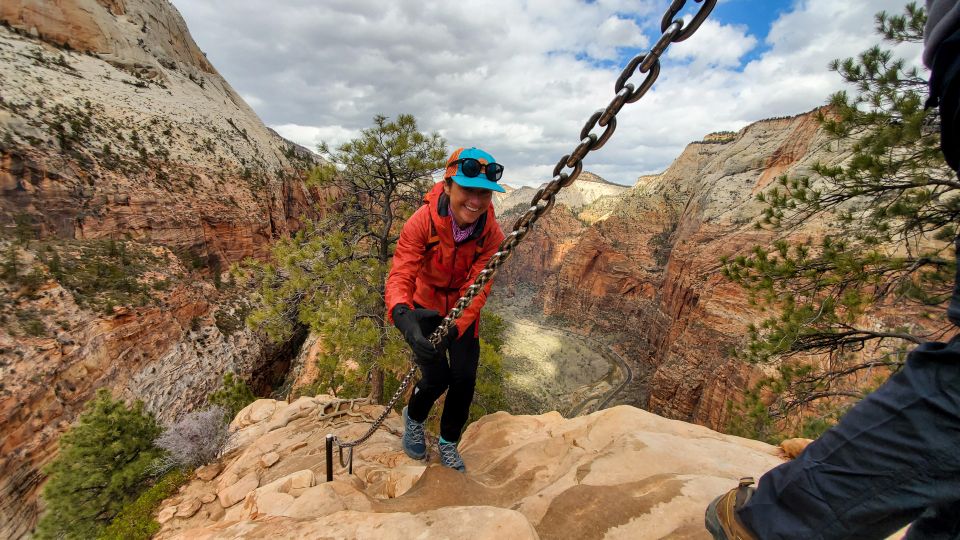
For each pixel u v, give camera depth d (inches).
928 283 241.3
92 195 1715.1
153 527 211.5
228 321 1800.0
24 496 823.1
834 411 296.0
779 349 271.4
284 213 3056.1
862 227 254.4
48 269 1214.3
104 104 2335.1
